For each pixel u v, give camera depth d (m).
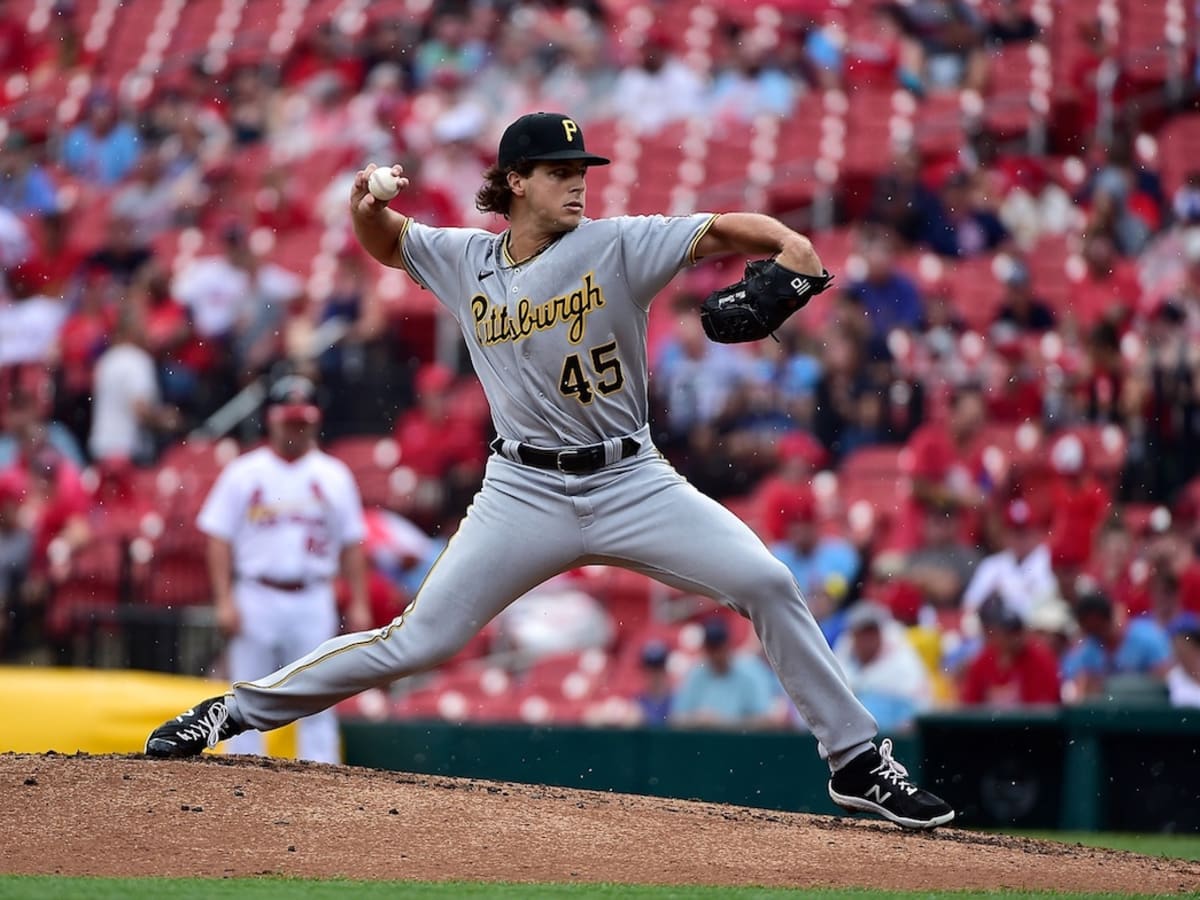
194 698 27.08
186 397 46.19
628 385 16.27
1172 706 27.12
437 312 45.66
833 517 38.75
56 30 62.19
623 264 15.88
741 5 54.81
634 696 36.59
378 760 30.25
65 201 55.47
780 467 40.50
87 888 12.70
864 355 41.66
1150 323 44.41
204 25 59.88
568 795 17.14
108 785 15.78
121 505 43.75
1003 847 16.53
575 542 16.47
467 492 42.00
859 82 52.41
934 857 15.54
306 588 29.36
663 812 16.50
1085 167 49.06
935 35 53.38
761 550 16.25
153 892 12.55
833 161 49.91
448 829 15.24
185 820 15.00
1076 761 27.16
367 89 56.25
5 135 59.25
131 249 52.88
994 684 31.14
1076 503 37.78
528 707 36.97
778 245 15.39
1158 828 26.89
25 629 40.50
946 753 27.73
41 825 14.76
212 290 47.59
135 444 44.78
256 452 29.64
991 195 47.47
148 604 40.44
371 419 43.69
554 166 15.95
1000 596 31.20
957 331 43.59
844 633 34.56
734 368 41.66
